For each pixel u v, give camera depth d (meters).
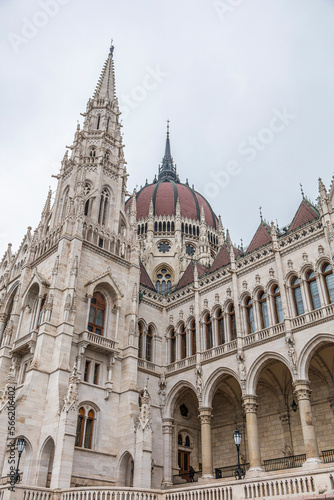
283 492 23.45
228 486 25.83
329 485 21.94
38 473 34.28
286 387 41.44
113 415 40.75
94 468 37.16
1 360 43.59
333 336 34.19
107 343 42.81
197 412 48.75
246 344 40.06
